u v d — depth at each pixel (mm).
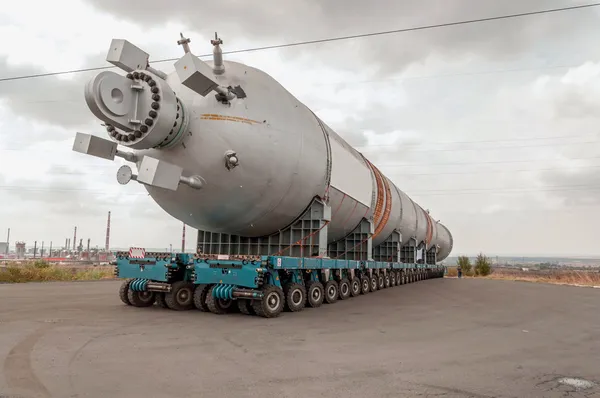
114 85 8398
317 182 12148
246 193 10367
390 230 21875
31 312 10484
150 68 9555
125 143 8828
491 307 13680
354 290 16000
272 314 10078
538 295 19094
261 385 4965
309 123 12188
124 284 11797
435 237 34000
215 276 10445
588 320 11328
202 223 11352
